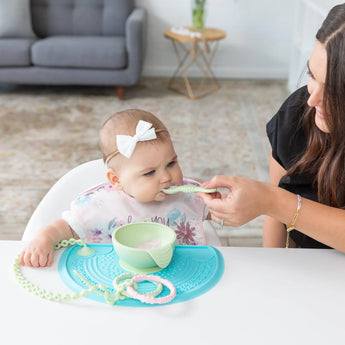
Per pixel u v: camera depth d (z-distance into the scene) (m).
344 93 0.87
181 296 0.80
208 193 0.97
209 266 0.89
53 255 0.92
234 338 0.72
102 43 4.02
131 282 0.81
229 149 3.26
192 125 3.65
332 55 0.85
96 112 3.87
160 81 4.72
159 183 1.11
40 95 4.23
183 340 0.71
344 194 1.04
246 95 4.37
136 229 0.96
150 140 1.09
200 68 4.84
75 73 4.04
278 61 4.87
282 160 1.24
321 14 3.55
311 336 0.73
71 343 0.70
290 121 1.20
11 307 0.77
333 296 0.82
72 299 0.79
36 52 3.99
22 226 2.33
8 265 0.88
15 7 4.12
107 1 4.31
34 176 2.83
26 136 3.37
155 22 4.76
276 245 1.37
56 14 4.33
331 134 0.96
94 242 1.16
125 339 0.71
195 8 4.25
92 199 1.17
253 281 0.85
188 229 1.25
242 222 0.93
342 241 0.92
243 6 4.70
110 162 1.14
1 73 4.04
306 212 0.92
